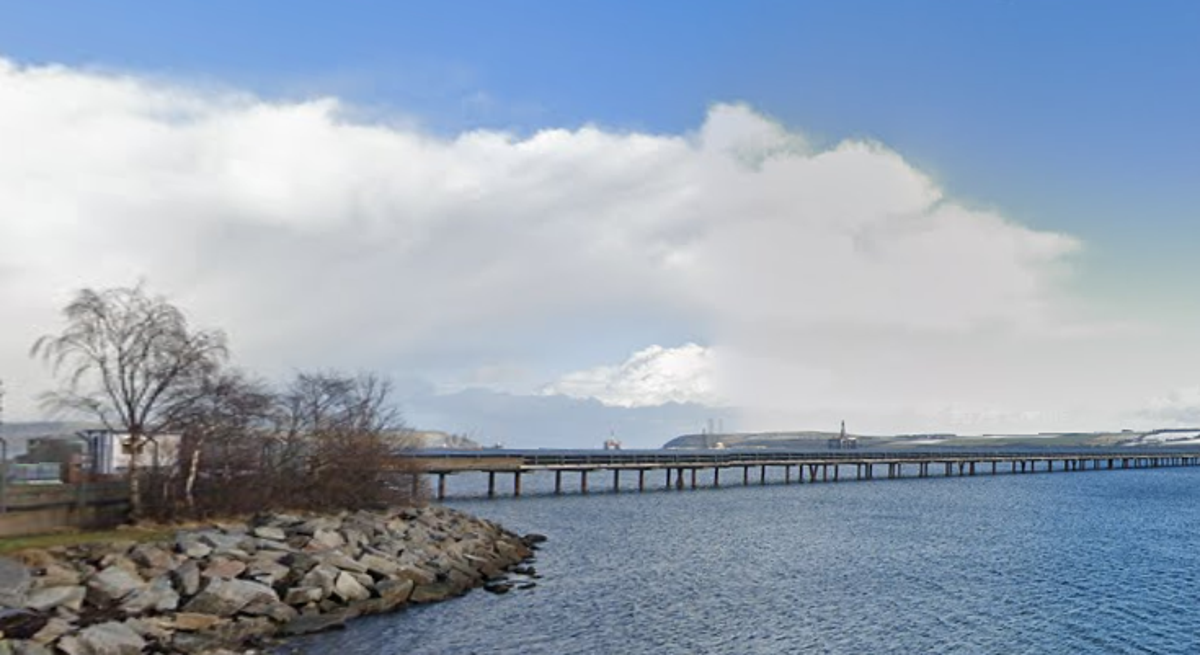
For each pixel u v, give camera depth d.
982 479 154.62
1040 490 122.31
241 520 46.50
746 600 40.47
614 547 58.31
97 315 44.12
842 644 32.94
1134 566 51.28
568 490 115.62
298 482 53.25
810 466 136.50
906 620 36.69
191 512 44.88
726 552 56.03
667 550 56.91
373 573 39.59
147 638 28.77
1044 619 37.00
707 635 33.97
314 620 33.47
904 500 101.06
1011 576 47.47
